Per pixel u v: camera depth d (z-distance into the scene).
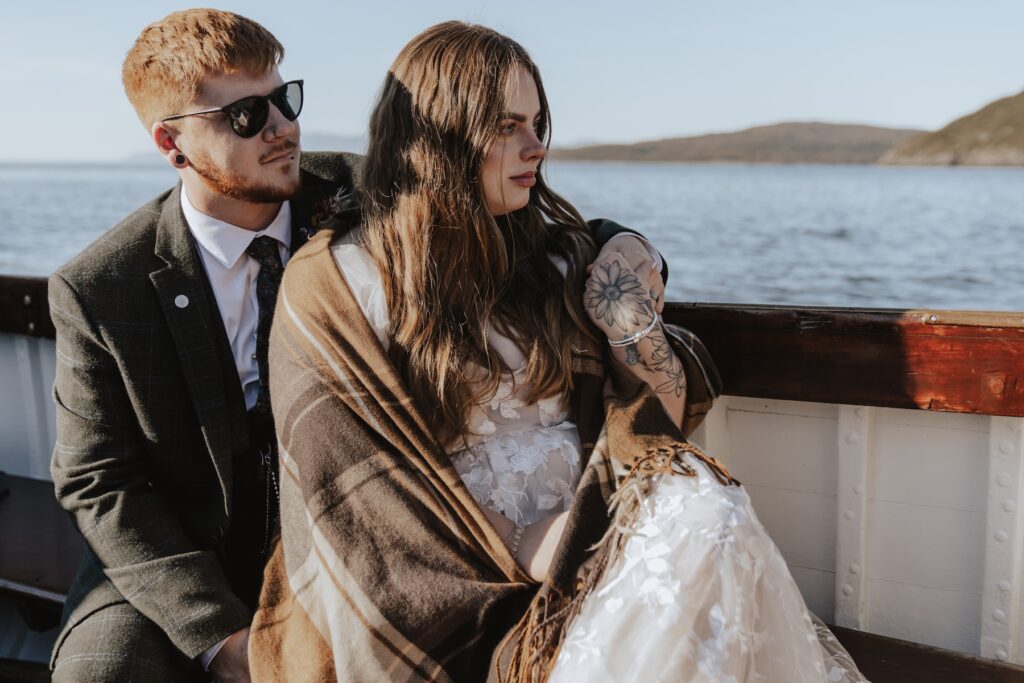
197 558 1.53
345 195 1.78
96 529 1.54
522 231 1.55
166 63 1.49
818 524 1.81
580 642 1.17
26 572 1.92
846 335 1.65
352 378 1.38
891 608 1.77
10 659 1.91
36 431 2.50
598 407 1.48
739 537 1.17
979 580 1.67
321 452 1.37
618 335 1.48
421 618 1.29
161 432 1.60
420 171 1.44
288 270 1.52
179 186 1.68
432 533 1.33
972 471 1.64
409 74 1.46
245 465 1.65
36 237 29.77
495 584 1.30
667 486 1.24
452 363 1.39
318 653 1.36
